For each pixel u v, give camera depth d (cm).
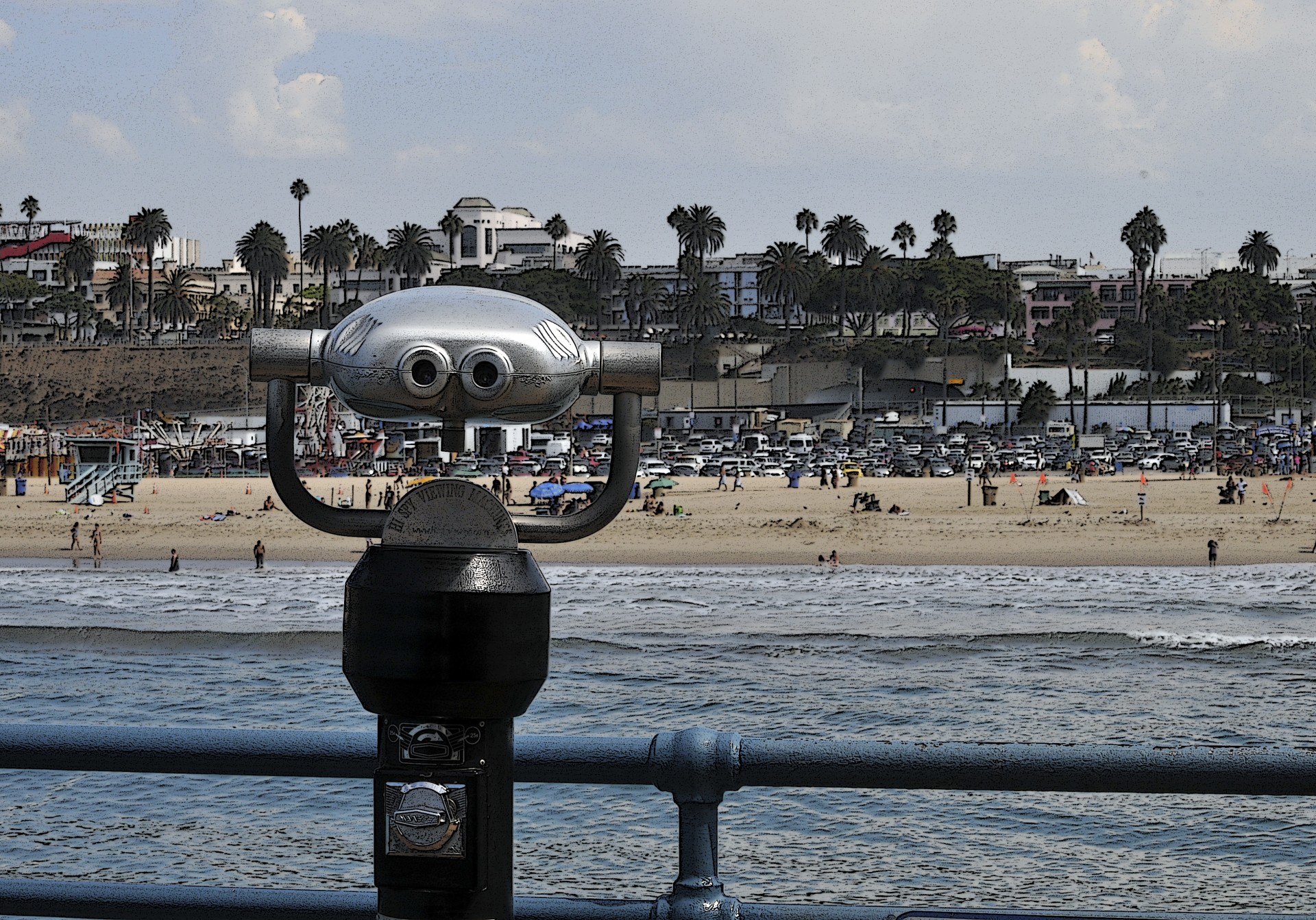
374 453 10812
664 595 4994
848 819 1773
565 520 244
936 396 16938
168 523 8112
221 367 19425
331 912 265
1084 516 8200
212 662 3228
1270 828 1727
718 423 16200
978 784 247
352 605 222
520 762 252
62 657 3281
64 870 1551
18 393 19325
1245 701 2694
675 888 254
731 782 250
